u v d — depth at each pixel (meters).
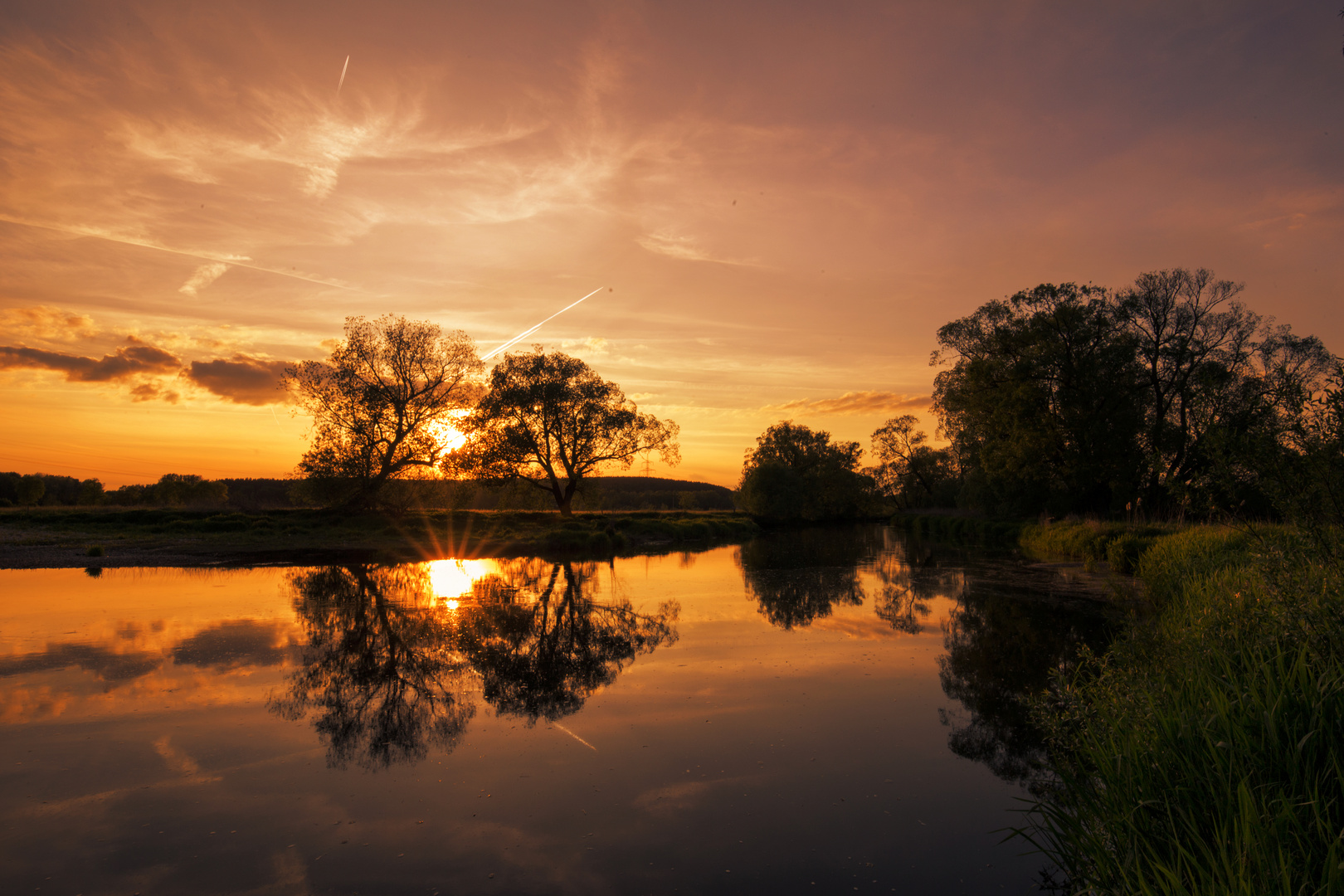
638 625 12.59
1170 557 12.63
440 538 30.61
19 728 7.04
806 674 9.20
